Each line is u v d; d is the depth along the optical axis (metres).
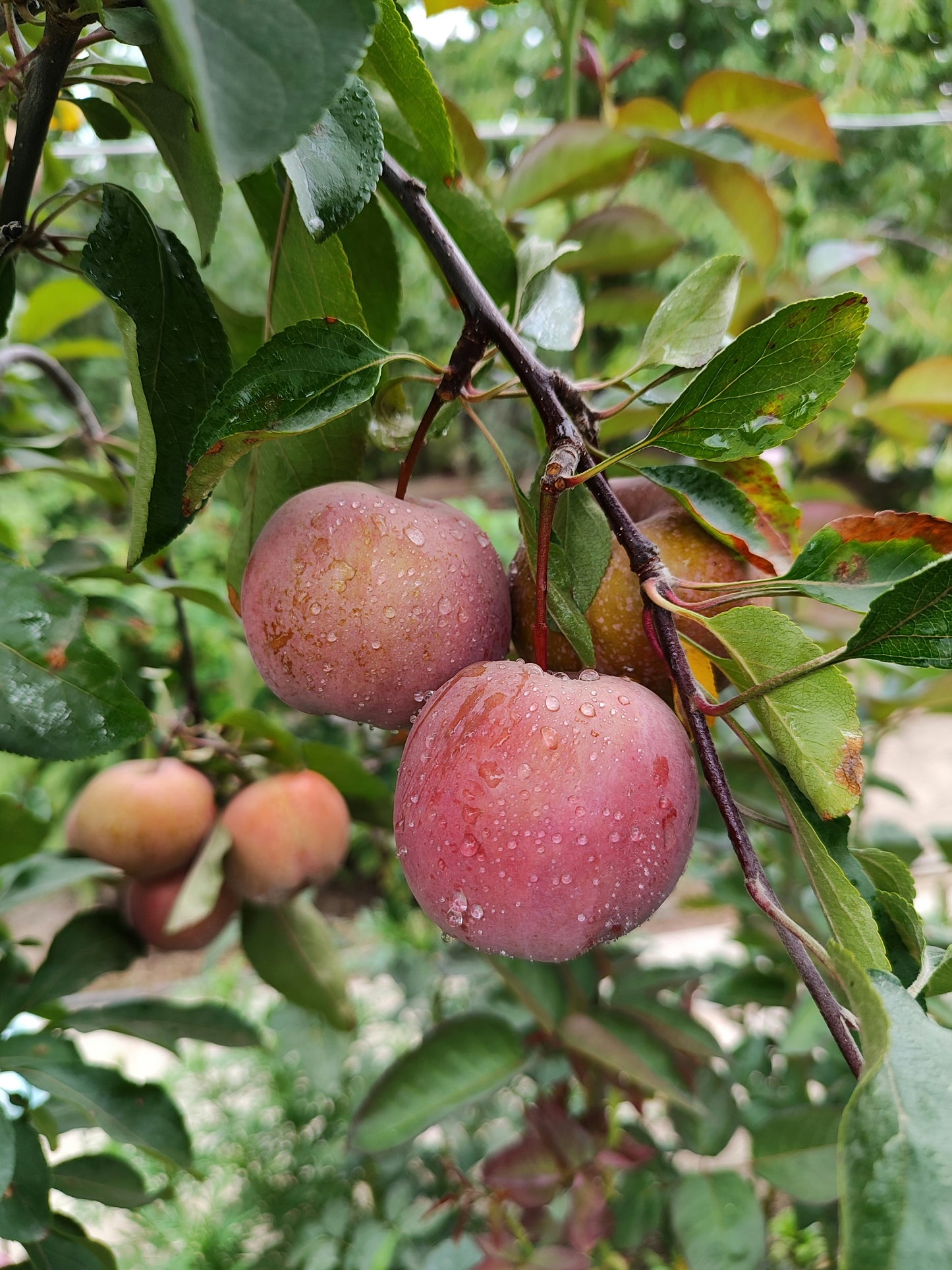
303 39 0.08
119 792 0.28
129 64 0.16
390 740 0.34
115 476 0.29
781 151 0.37
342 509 0.16
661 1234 0.38
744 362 0.14
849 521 0.13
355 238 0.21
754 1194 0.30
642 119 0.37
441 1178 0.42
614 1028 0.30
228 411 0.13
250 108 0.07
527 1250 0.33
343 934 0.77
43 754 0.16
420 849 0.14
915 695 0.38
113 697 0.16
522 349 0.15
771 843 0.34
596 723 0.14
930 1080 0.10
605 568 0.16
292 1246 0.43
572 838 0.13
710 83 0.35
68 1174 0.23
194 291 0.17
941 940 0.28
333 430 0.19
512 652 0.20
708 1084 0.32
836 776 0.13
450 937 0.15
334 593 0.15
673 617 0.15
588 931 0.14
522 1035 0.34
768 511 0.20
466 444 2.06
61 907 0.89
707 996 0.37
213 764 0.31
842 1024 0.11
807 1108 0.31
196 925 0.29
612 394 0.28
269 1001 0.63
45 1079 0.23
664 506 0.19
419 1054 0.31
